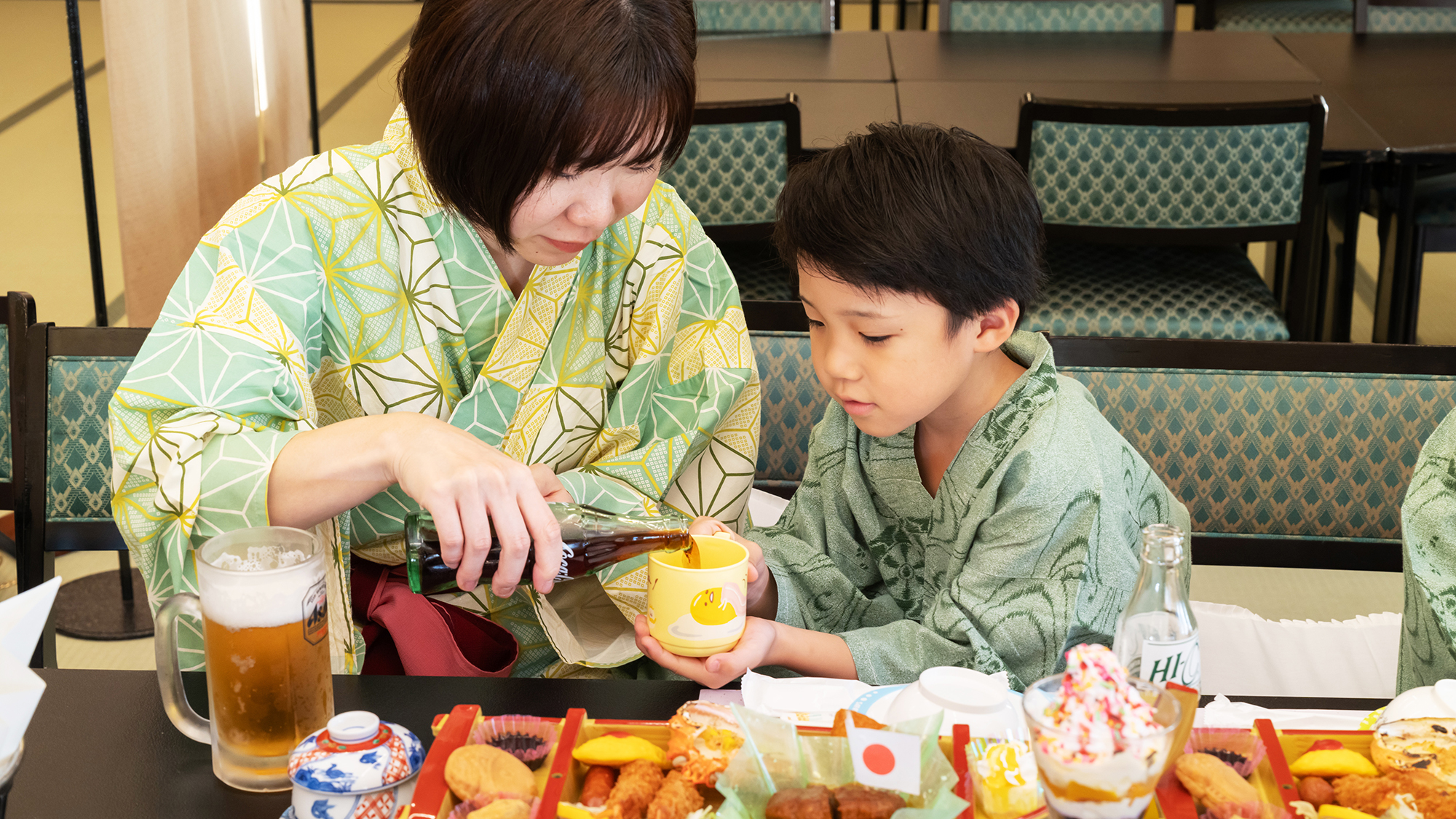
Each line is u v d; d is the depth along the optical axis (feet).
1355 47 10.34
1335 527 4.44
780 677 3.39
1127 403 4.45
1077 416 3.31
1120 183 7.58
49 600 2.17
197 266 3.25
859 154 2.96
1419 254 8.70
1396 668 4.48
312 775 2.13
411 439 2.75
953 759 2.15
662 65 2.74
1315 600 7.24
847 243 2.86
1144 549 2.45
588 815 2.05
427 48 2.72
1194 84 9.16
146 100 7.06
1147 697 1.91
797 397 4.73
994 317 3.08
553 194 2.83
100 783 2.40
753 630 2.89
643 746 2.20
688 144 7.63
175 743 2.54
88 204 8.04
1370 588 7.38
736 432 3.87
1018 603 3.20
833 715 2.56
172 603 2.41
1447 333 10.35
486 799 2.06
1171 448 4.45
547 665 3.86
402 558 3.63
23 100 15.46
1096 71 9.57
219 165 8.30
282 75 9.60
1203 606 4.80
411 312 3.51
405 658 3.45
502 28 2.61
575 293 3.63
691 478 3.87
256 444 2.88
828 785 2.13
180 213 7.52
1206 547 4.51
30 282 11.06
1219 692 4.42
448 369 3.61
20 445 4.41
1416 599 3.28
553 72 2.62
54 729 2.59
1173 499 3.75
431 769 2.14
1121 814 1.80
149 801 2.35
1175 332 7.87
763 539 3.68
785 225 3.05
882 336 2.97
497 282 3.53
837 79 9.30
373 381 3.55
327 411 3.63
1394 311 8.60
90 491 4.49
